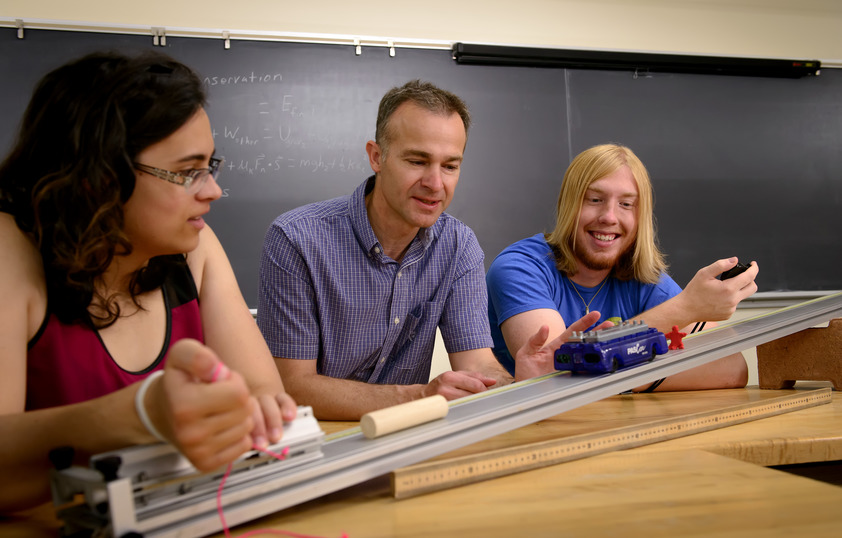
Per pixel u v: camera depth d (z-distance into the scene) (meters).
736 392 1.28
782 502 0.59
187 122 0.74
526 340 1.50
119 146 0.71
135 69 0.72
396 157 1.30
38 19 2.37
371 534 0.56
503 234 2.72
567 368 0.99
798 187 2.99
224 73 2.52
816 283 2.97
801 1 3.09
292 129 2.56
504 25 2.82
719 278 1.45
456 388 1.15
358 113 2.61
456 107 1.32
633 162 1.58
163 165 0.74
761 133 2.97
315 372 1.38
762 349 1.34
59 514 0.57
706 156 2.91
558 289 1.65
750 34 3.05
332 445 0.73
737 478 0.68
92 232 0.73
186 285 0.95
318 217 1.40
